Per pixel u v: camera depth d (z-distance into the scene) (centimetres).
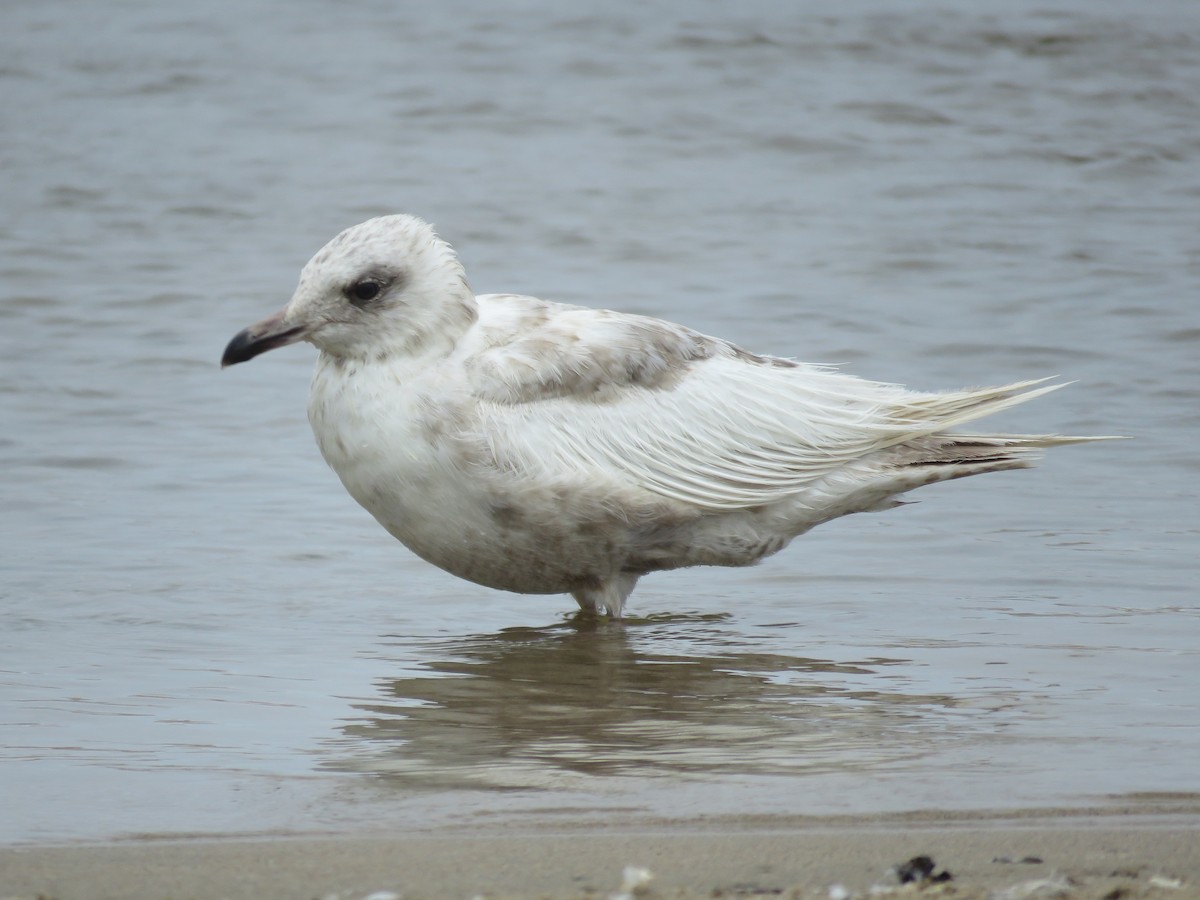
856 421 1209
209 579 1311
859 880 707
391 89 3294
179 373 1931
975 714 988
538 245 2491
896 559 1379
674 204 2697
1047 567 1344
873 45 3506
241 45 3572
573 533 1162
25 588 1275
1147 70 3366
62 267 2362
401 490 1146
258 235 2536
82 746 926
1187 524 1455
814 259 2422
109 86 3309
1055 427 1750
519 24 3681
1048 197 2747
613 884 702
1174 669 1080
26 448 1661
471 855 742
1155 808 812
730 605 1268
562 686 1059
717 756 908
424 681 1069
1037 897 677
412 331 1139
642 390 1180
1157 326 2112
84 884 711
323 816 808
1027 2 3766
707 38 3550
